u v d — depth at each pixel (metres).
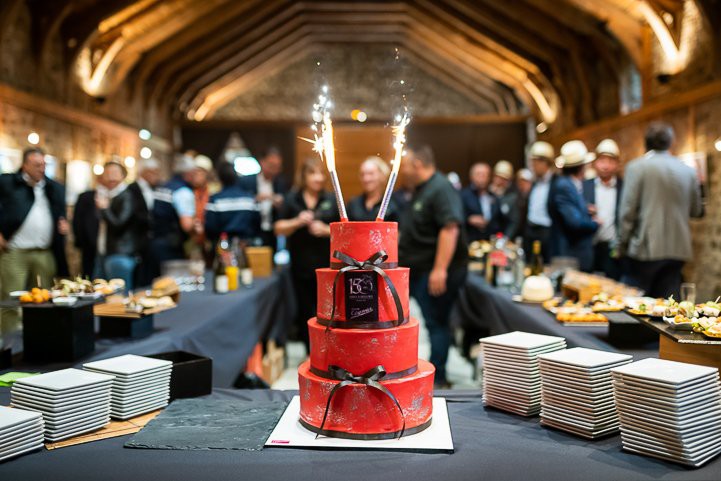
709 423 1.39
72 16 7.87
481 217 7.27
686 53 7.20
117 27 8.51
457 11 10.88
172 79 11.63
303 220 4.56
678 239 3.73
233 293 3.97
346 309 1.55
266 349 4.77
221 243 4.21
